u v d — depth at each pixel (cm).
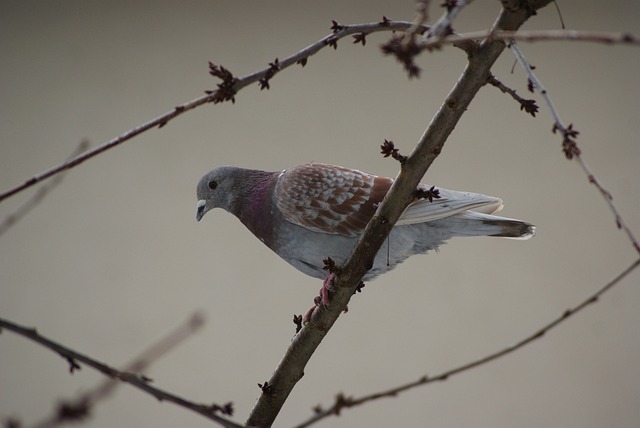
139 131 356
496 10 1183
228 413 292
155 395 285
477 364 331
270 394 508
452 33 311
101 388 270
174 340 288
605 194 310
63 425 256
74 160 343
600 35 235
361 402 318
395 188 448
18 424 278
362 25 408
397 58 285
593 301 326
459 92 411
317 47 397
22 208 349
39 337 281
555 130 332
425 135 429
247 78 375
